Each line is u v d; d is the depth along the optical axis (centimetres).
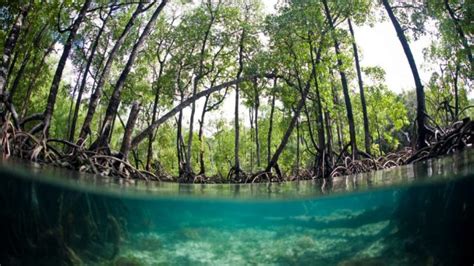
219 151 3591
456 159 1016
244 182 1973
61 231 998
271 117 2547
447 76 2067
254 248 2025
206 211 1730
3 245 871
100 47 2255
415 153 1406
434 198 1238
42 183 941
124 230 1359
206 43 2411
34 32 1641
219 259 1894
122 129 2933
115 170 1241
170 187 1370
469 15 1359
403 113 2367
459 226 1171
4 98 991
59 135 2891
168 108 2434
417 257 1332
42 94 2450
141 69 2358
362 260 1606
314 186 1421
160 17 2305
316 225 1869
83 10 1257
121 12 2086
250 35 2344
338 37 1558
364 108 1992
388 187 1315
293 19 1555
